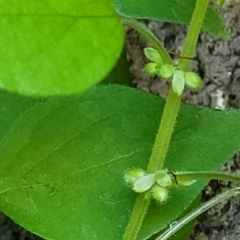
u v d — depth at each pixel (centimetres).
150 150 15
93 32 11
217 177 14
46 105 15
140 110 15
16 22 10
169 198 15
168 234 15
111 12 11
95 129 15
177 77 14
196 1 14
